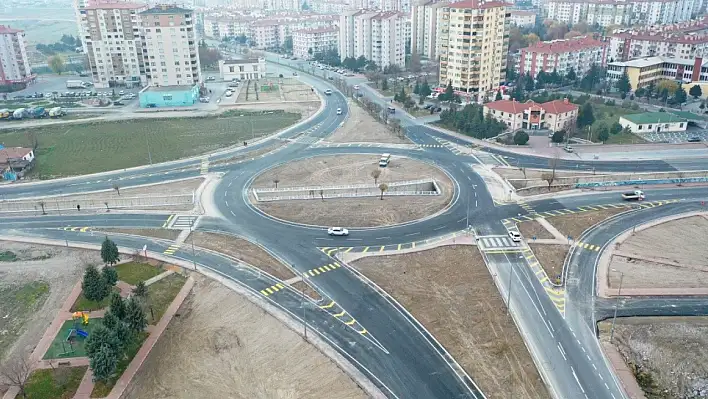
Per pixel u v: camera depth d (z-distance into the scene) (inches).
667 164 5797.2
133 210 4938.5
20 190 5452.8
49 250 4210.1
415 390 2746.1
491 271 3799.2
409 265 3905.0
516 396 2711.6
